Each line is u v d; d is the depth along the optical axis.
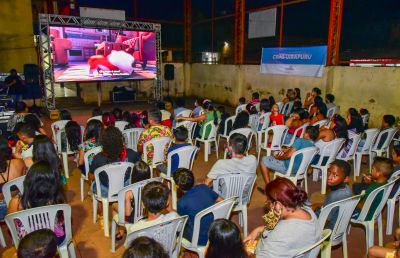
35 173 2.37
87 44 9.89
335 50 7.86
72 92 12.60
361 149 4.79
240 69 11.03
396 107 6.63
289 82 9.20
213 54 12.51
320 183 4.66
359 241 3.23
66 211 2.39
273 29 9.71
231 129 5.68
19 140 4.02
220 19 11.88
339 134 4.50
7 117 6.48
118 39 10.42
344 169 2.60
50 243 1.48
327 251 2.53
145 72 11.14
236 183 3.04
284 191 1.96
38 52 10.84
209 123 5.57
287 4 9.17
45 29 9.35
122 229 3.21
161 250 1.37
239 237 1.58
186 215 2.29
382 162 2.81
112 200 3.21
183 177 2.55
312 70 8.38
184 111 6.55
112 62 10.45
